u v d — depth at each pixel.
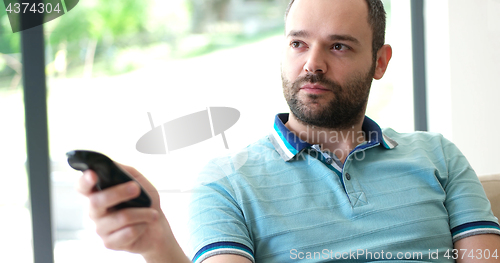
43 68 1.75
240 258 0.75
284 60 0.91
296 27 0.88
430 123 2.18
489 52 1.93
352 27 0.87
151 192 0.53
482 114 1.96
